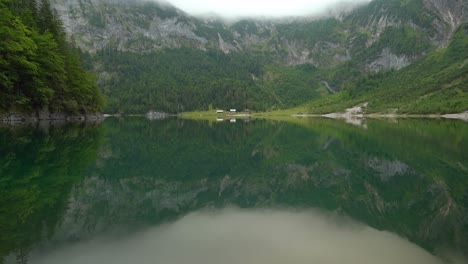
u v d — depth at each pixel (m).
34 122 54.12
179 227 9.74
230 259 7.43
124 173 19.41
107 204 12.59
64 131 43.34
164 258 7.50
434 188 15.74
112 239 8.80
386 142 37.06
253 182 17.44
